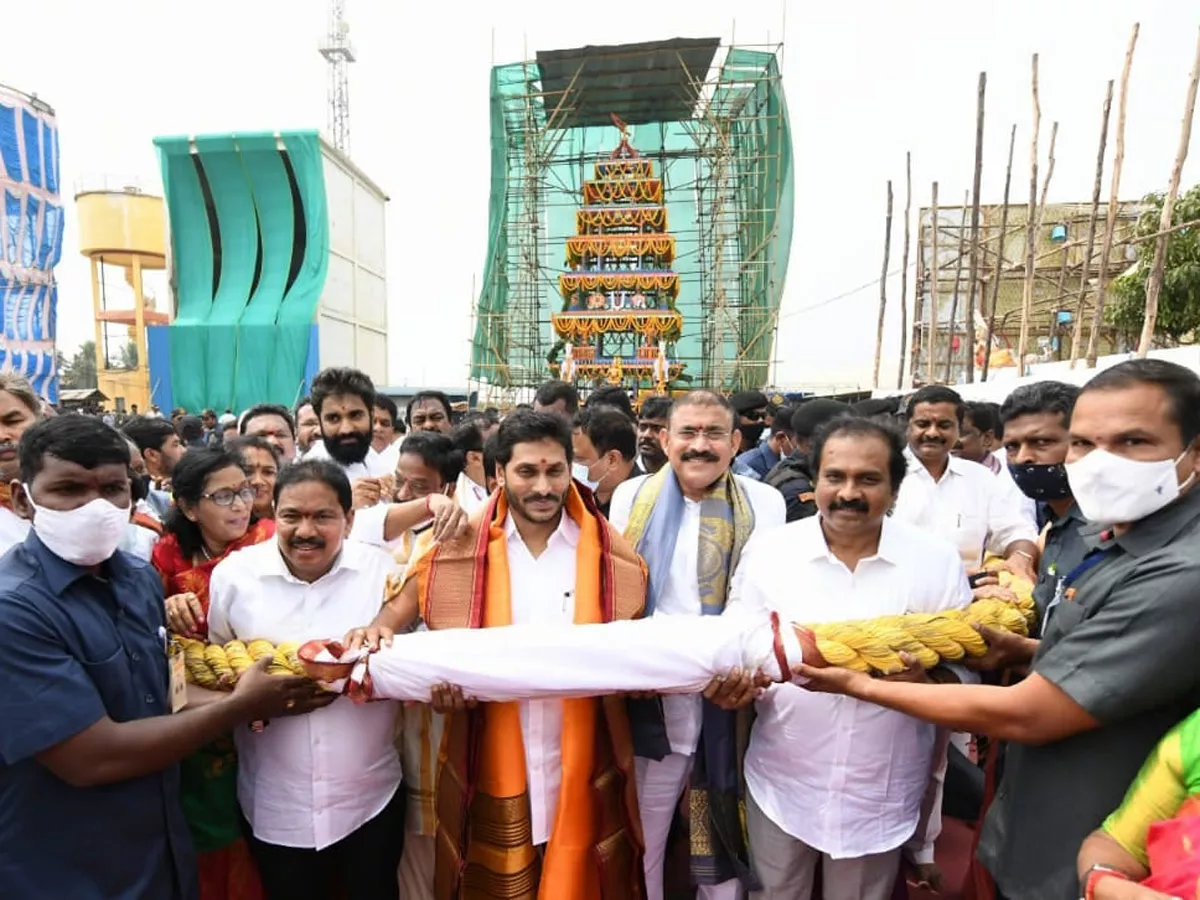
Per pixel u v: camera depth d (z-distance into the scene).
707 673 1.95
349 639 2.01
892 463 2.13
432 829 2.46
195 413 24.42
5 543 2.37
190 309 25.52
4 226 17.77
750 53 21.70
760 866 2.35
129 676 1.86
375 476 4.12
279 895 2.27
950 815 2.96
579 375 20.45
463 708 2.06
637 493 2.92
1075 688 1.55
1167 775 1.40
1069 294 15.34
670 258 20.94
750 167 22.72
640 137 24.89
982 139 11.47
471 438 4.19
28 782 1.72
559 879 2.09
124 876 1.84
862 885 2.21
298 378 24.11
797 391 25.55
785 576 2.32
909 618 2.10
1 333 17.69
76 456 1.73
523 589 2.29
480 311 23.39
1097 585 1.66
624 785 2.24
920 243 16.78
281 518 2.20
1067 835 1.66
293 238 25.69
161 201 31.92
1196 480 1.59
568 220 24.98
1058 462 2.72
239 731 2.28
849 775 2.15
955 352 17.83
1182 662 1.46
